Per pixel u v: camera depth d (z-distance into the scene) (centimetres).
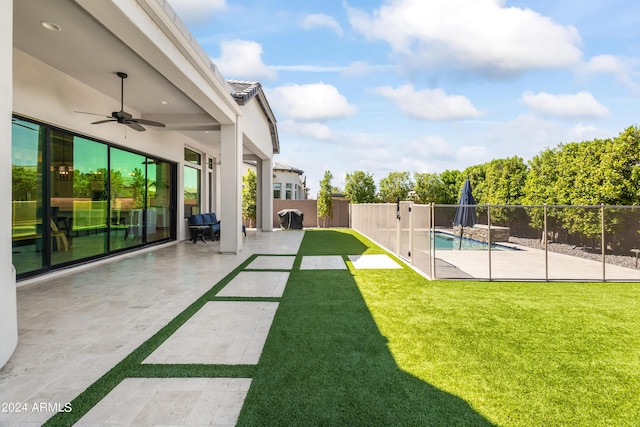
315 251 965
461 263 818
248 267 713
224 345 316
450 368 273
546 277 598
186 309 425
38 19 425
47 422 204
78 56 539
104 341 325
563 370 271
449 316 402
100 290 518
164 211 1093
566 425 203
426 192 2167
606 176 865
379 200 2261
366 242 1202
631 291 525
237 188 906
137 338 333
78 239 691
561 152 1094
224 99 770
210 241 1177
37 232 584
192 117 885
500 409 219
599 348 313
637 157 822
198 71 603
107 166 780
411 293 508
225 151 890
